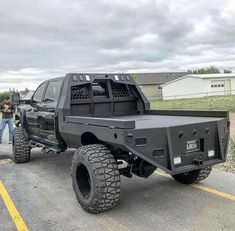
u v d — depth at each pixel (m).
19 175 7.28
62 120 6.09
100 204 4.64
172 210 4.91
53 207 5.23
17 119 9.28
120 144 4.37
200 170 5.77
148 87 66.69
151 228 4.34
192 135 4.80
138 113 7.21
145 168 5.07
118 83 6.96
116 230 4.32
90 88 6.59
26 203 5.46
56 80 6.82
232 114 17.78
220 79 54.06
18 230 4.45
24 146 8.30
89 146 4.92
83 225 4.52
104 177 4.58
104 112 6.79
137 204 5.20
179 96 52.75
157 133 4.51
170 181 6.31
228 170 6.93
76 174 5.01
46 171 7.54
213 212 4.77
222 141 5.12
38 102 7.65
